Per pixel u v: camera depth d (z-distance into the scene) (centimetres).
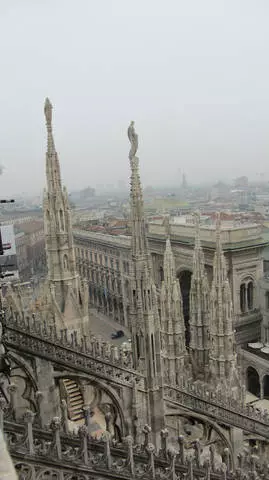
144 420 1934
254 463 1602
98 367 1841
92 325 8800
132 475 1059
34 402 1706
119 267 8681
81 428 1002
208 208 15062
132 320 1967
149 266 1933
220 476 1358
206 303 3475
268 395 5288
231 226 6116
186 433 2338
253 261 5962
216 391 2241
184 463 1242
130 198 1931
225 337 3231
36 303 3416
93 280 10031
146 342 1908
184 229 6550
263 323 5969
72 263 3584
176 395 2028
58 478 949
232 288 5838
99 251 9456
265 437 2341
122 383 1889
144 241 1920
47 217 3509
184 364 3422
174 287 3397
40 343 1722
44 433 1182
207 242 5912
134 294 1934
